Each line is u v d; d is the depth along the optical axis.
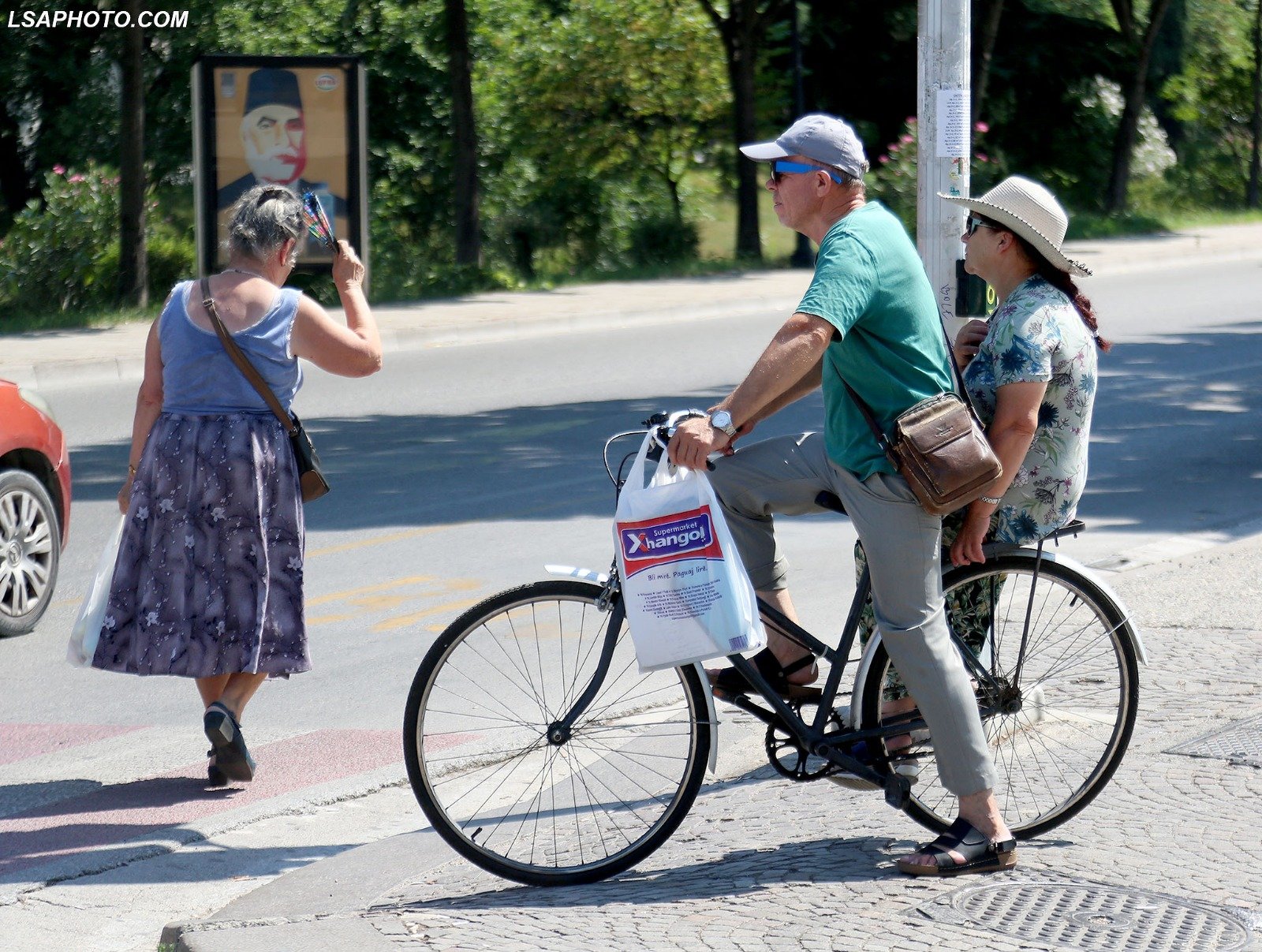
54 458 30.39
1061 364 16.69
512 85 126.81
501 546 35.50
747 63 114.44
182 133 121.06
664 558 15.91
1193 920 14.82
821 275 15.28
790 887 15.98
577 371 65.50
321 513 39.09
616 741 17.62
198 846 18.92
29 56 120.38
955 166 25.34
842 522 38.25
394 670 26.58
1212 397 56.38
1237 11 185.00
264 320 19.89
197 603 19.91
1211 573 30.39
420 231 120.62
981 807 16.31
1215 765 19.34
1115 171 155.38
